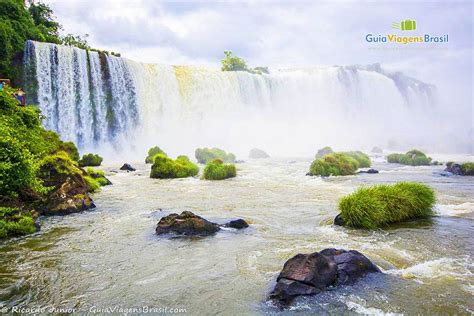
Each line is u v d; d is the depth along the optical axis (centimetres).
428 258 937
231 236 1165
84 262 946
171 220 1212
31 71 4106
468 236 1130
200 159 3906
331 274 748
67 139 4266
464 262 906
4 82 2516
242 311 686
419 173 2859
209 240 1122
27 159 1367
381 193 1343
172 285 806
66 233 1207
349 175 2778
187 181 2552
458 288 753
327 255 827
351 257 812
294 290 712
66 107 4269
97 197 1900
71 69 4306
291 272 746
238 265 914
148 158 3919
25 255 998
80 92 4391
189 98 5325
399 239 1105
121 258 974
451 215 1399
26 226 1209
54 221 1366
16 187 1373
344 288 739
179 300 737
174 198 1872
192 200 1812
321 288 724
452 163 2878
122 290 786
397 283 772
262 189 2159
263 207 1630
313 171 2800
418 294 724
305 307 680
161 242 1106
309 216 1443
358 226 1245
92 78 4484
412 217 1347
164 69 5162
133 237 1161
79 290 787
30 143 1789
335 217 1352
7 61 3981
